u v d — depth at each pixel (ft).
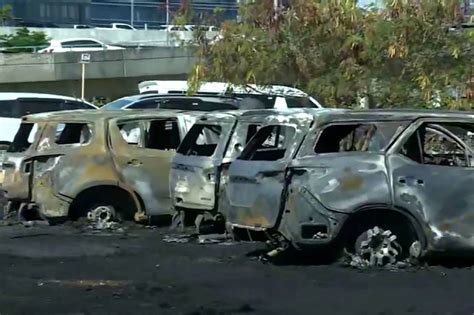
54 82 203.62
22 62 198.18
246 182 51.16
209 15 89.10
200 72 86.99
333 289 45.88
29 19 348.79
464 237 48.80
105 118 67.26
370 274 48.96
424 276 48.44
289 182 49.14
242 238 52.29
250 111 60.23
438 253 49.11
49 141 66.90
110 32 263.90
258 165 50.60
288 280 48.37
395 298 43.52
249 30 84.53
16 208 70.49
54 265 53.72
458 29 79.30
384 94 80.74
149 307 41.96
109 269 52.34
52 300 43.68
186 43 94.73
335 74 81.25
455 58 79.00
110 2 352.69
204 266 53.06
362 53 79.87
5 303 42.91
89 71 201.98
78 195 66.33
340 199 48.55
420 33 78.69
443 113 50.37
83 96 193.88
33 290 46.16
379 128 49.98
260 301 43.32
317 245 48.91
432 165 49.49
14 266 53.31
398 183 48.67
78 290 46.16
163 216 67.51
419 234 49.03
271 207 49.57
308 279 48.39
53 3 352.90
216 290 46.09
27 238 63.82
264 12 84.43
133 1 341.82
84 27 301.63
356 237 49.70
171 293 45.29
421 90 79.71
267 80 84.94
